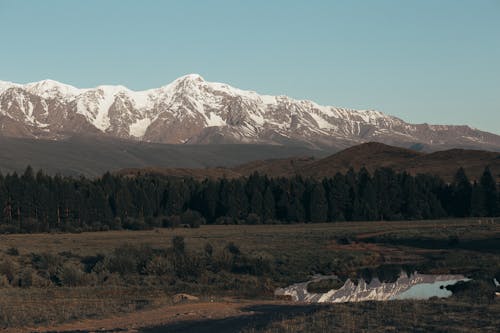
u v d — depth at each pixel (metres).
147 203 141.38
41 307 36.53
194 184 155.62
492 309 24.52
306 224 128.88
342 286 51.53
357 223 126.62
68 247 79.94
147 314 33.00
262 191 144.38
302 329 23.22
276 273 57.91
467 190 136.75
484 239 81.31
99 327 29.53
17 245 83.25
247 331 24.30
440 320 23.12
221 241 86.44
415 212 134.75
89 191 137.50
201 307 35.12
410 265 65.19
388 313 25.20
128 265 56.25
